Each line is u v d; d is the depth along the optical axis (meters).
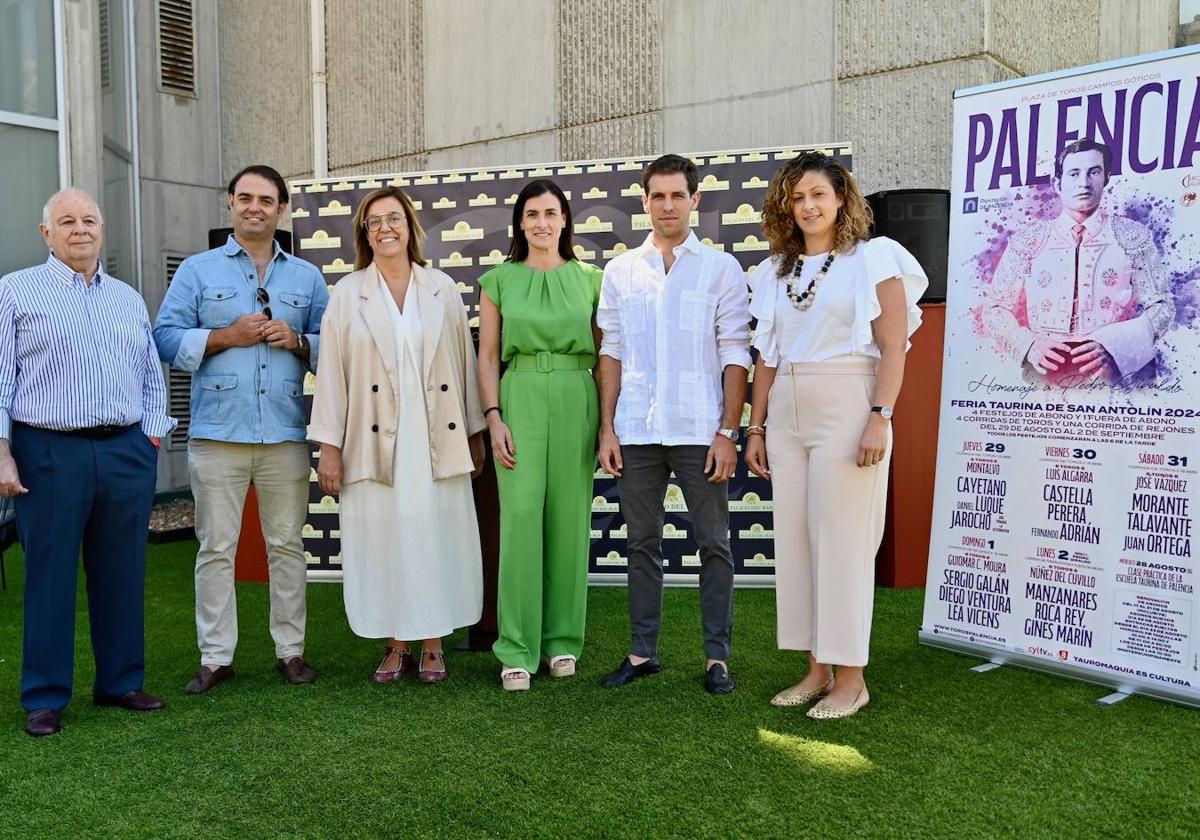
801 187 2.70
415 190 4.66
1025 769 2.37
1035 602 3.11
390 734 2.68
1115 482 2.92
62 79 6.24
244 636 3.84
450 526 3.11
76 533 2.74
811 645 2.85
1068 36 5.48
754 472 2.99
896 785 2.29
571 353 3.06
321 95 7.11
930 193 4.34
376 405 3.02
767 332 2.87
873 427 2.65
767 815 2.14
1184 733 2.59
